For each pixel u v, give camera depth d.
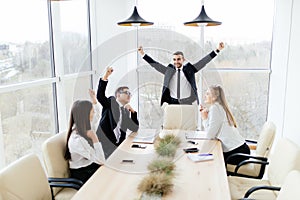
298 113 3.96
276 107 4.12
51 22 3.44
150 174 1.88
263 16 4.09
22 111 2.95
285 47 3.95
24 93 2.97
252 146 3.87
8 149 2.77
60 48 3.52
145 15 4.41
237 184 2.39
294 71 3.93
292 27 3.87
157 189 1.70
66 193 2.26
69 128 2.33
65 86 3.67
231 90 4.31
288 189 1.56
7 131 2.74
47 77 3.42
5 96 2.69
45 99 3.35
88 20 4.40
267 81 4.19
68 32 3.86
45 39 3.36
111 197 1.66
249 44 4.20
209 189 1.75
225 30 4.23
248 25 4.16
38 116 3.24
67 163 2.38
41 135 3.31
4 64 2.69
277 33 3.98
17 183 1.72
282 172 2.10
